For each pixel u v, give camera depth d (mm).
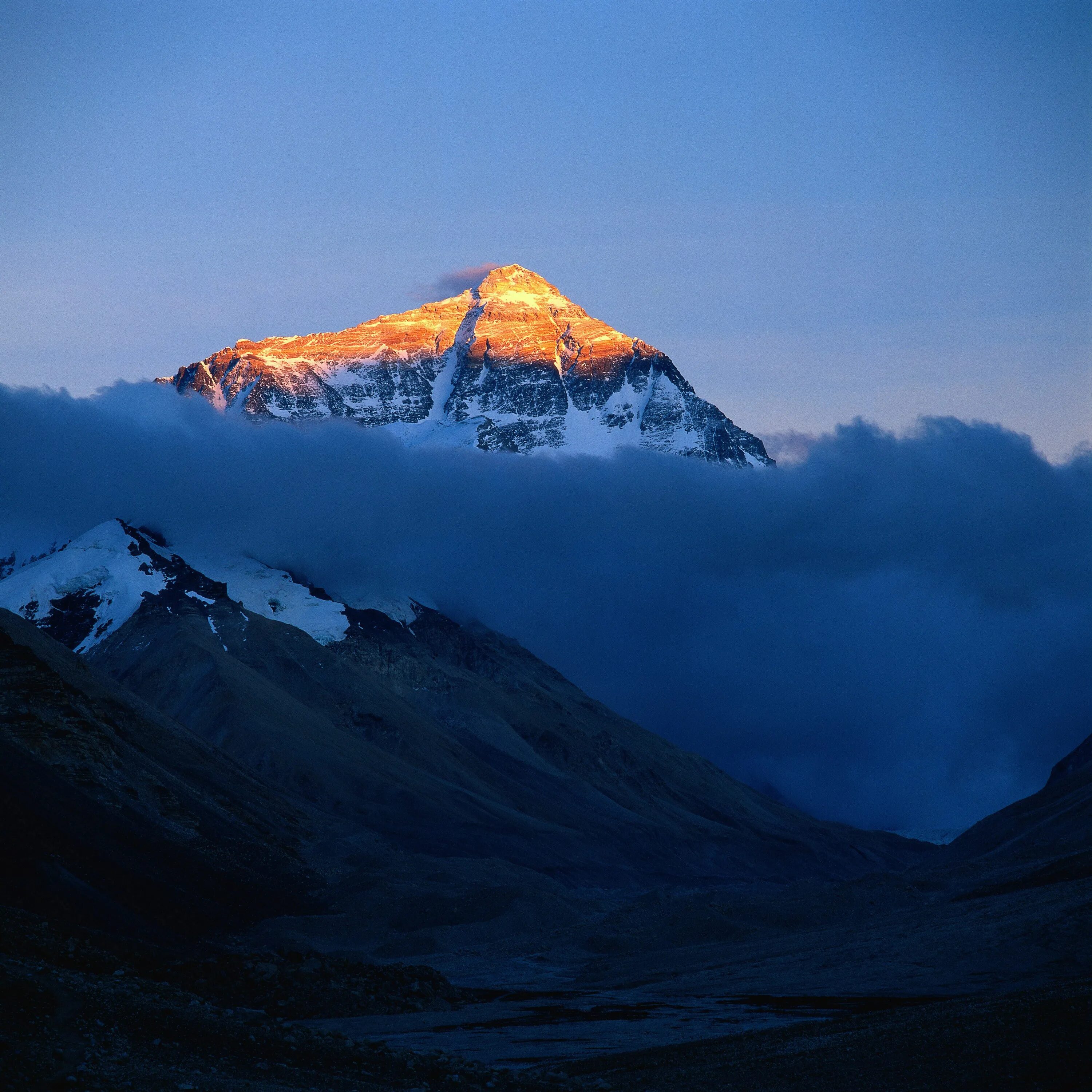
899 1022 53500
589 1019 71562
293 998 69500
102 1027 37969
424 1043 62750
